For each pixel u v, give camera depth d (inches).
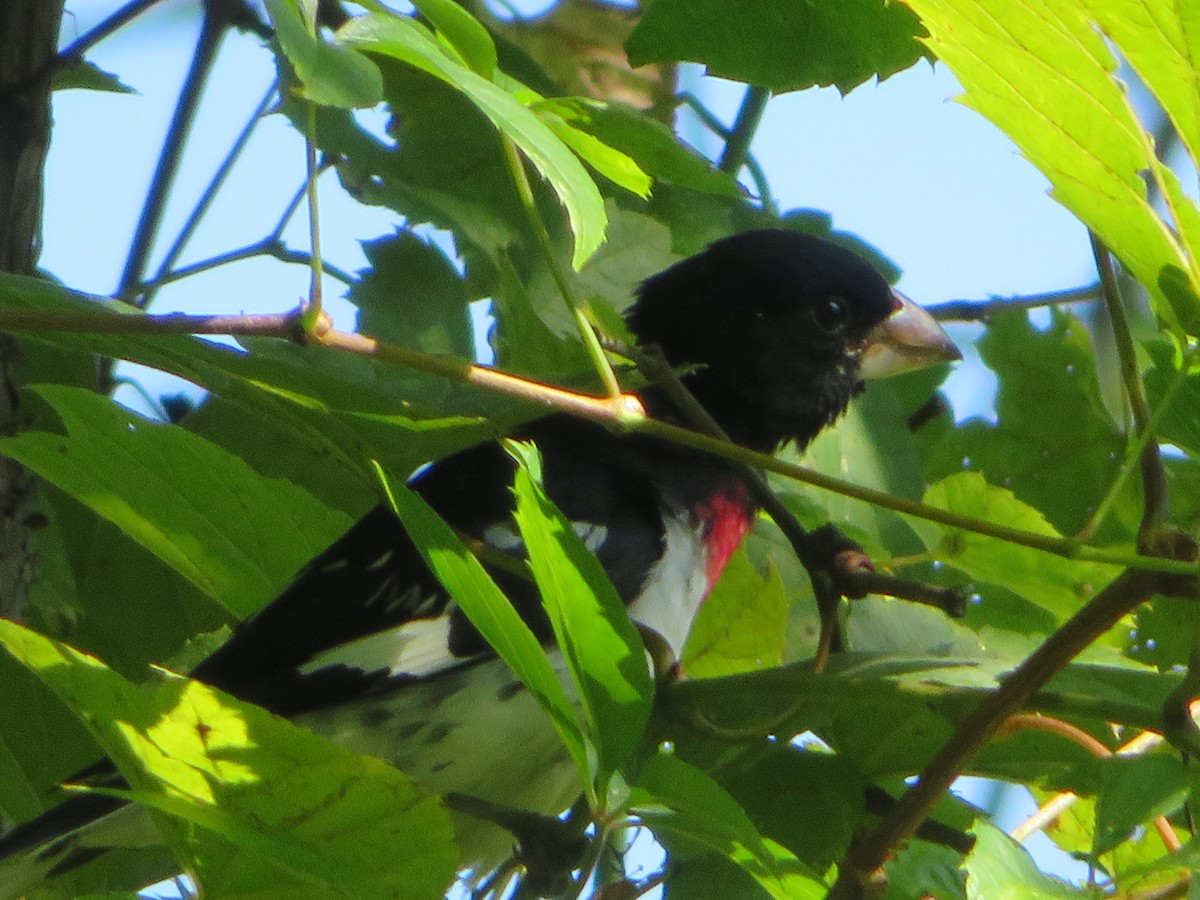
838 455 267.1
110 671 142.8
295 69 132.3
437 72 139.7
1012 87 133.6
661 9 205.8
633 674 140.3
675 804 144.5
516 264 237.6
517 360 228.7
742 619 233.5
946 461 283.9
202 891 150.6
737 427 288.8
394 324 231.6
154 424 193.8
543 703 139.4
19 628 141.8
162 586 244.8
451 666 242.4
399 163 230.4
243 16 277.9
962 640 237.0
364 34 139.8
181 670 247.0
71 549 243.3
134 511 200.2
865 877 156.8
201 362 172.1
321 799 146.9
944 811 208.1
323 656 243.9
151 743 144.6
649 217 268.8
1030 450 282.7
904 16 203.9
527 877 220.8
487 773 245.0
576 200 137.1
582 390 211.9
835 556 192.5
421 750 242.4
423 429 177.8
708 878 180.4
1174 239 139.6
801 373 287.6
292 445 245.0
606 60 332.8
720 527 265.6
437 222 228.7
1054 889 143.4
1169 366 163.9
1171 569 154.3
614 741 140.8
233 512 201.0
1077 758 190.9
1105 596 155.9
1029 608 247.8
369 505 250.2
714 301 290.4
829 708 187.3
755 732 182.2
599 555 255.4
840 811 189.6
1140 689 192.4
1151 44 128.0
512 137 136.6
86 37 244.4
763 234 293.6
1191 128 132.6
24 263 242.8
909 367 290.5
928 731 197.3
